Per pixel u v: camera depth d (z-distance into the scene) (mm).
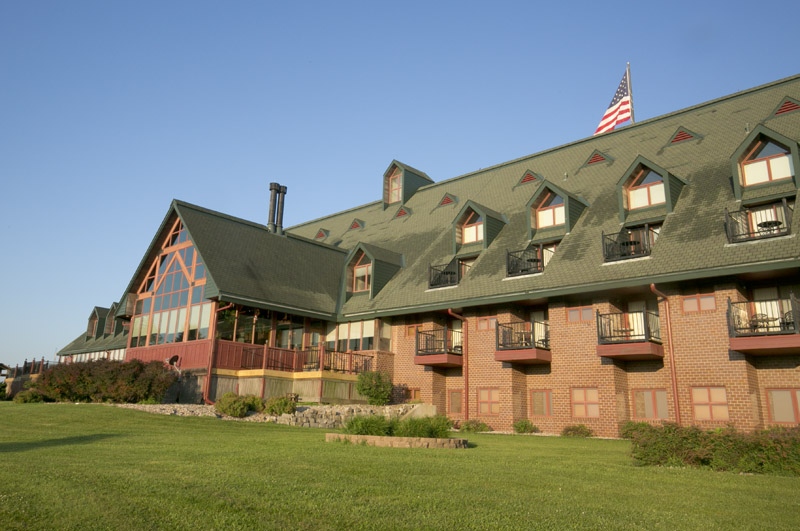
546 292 23062
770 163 20938
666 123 28344
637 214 23594
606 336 22094
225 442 14414
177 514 6828
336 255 34719
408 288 29125
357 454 12164
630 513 7520
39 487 7902
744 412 18828
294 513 7020
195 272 28641
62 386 25000
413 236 33469
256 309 28719
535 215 26625
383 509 7270
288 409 22938
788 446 11578
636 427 13586
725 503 8328
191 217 28922
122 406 22297
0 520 6434
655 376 21906
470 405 26141
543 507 7652
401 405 26719
